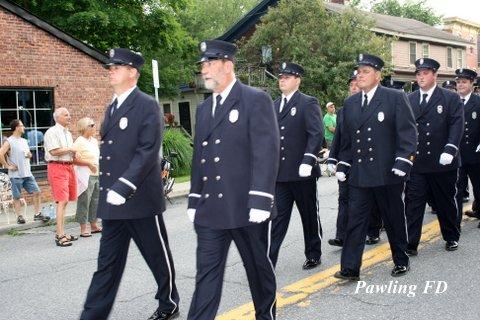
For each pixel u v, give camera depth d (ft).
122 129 13.82
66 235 27.04
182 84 93.56
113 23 62.13
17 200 32.65
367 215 17.62
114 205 13.50
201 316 11.75
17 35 40.93
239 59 81.25
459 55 124.67
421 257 20.40
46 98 43.04
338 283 17.57
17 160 32.42
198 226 12.32
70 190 27.04
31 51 41.68
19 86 41.14
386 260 20.20
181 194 43.62
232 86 12.47
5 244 27.96
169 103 98.53
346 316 14.71
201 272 12.02
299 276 18.58
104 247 13.76
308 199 18.97
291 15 76.74
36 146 42.32
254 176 11.81
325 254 21.58
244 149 12.20
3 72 40.34
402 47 107.04
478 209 26.86
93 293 13.50
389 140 17.22
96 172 28.30
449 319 14.30
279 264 20.25
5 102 40.91
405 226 18.06
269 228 12.65
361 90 18.25
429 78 21.07
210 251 12.12
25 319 15.84
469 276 17.85
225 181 12.12
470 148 25.98
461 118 20.52
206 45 12.30
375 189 17.47
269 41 79.71
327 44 75.10
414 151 16.89
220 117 12.31
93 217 28.68
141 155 13.35
